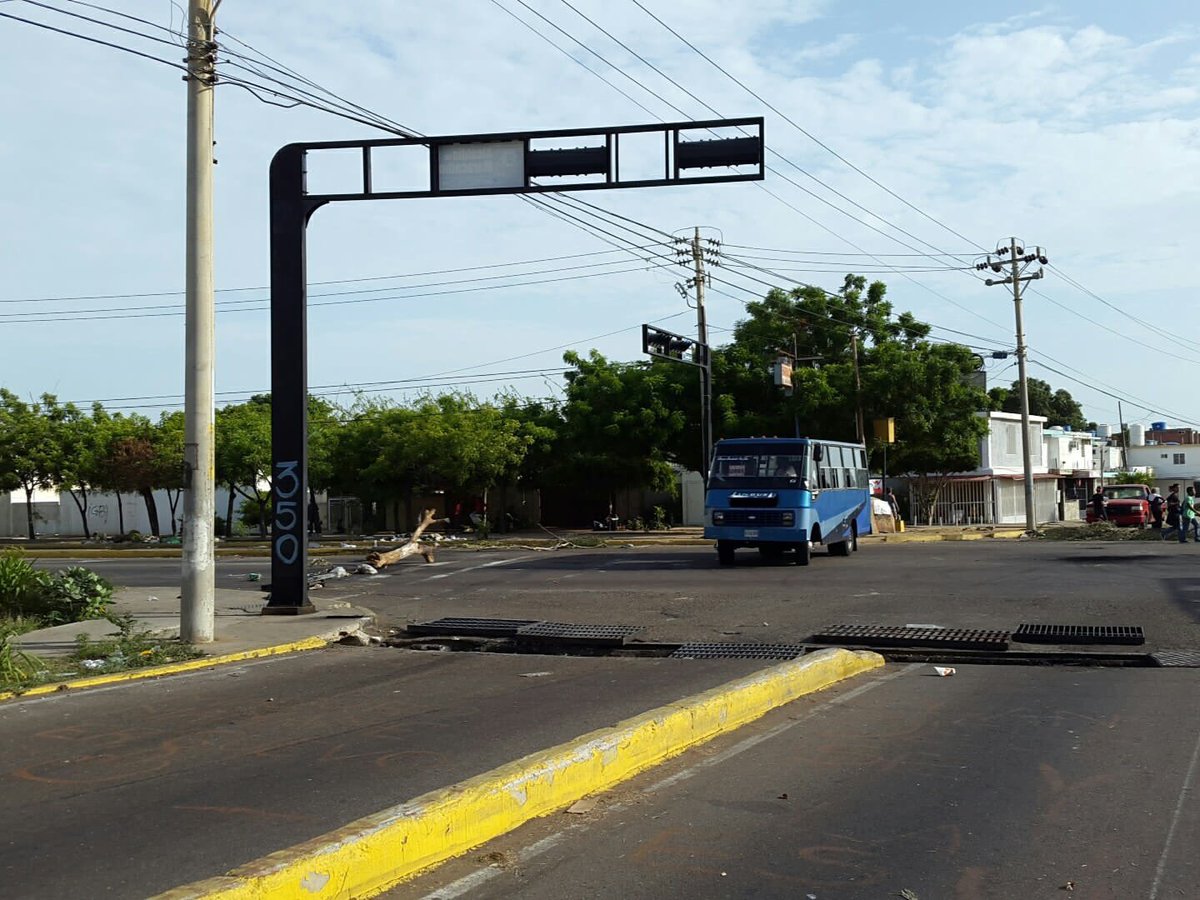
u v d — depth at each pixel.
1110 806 6.41
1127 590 17.83
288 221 16.09
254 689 10.47
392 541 38.41
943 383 44.81
